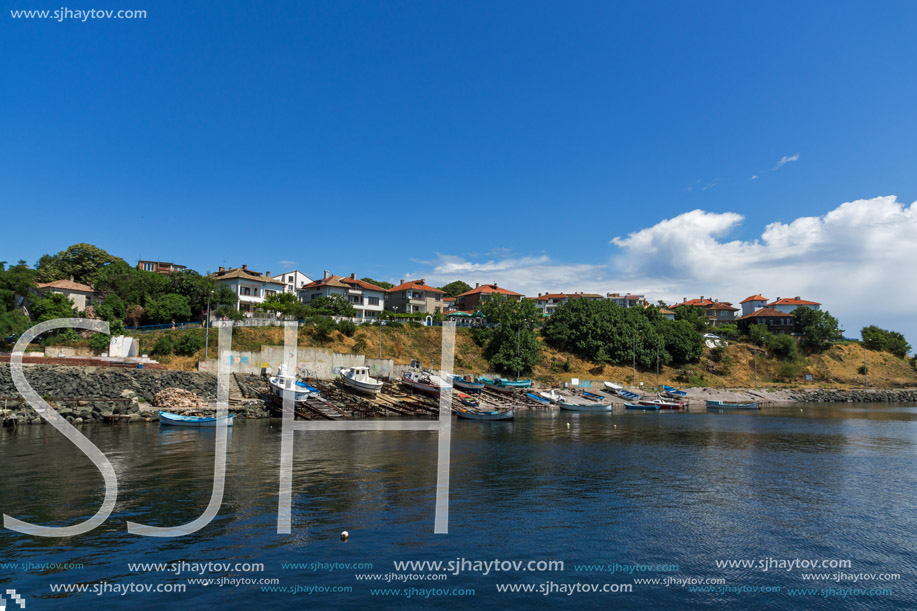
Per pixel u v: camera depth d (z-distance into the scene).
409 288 121.94
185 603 13.60
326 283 108.88
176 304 75.50
